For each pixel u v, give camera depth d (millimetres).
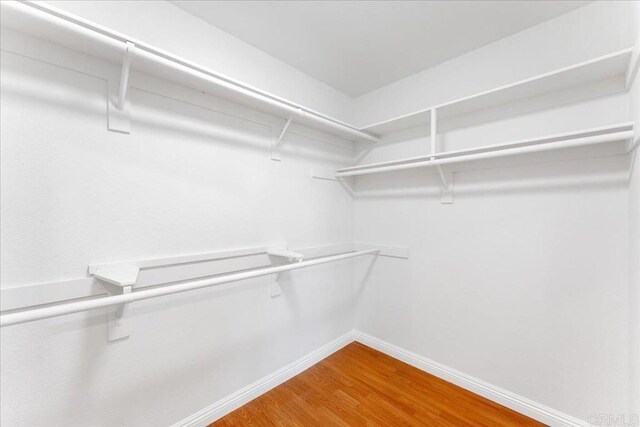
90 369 1140
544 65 1516
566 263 1450
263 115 1779
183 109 1416
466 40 1693
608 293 1327
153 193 1321
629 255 1258
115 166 1207
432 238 1993
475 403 1657
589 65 1215
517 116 1607
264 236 1803
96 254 1160
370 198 2396
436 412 1578
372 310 2379
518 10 1434
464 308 1828
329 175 2271
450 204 1898
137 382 1268
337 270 2350
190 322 1443
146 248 1301
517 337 1608
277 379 1842
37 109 1024
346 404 1646
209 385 1519
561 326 1463
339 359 2180
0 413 964
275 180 1863
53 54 1048
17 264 991
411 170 2113
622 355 1284
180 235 1415
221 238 1582
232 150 1625
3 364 968
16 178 987
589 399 1374
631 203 1219
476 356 1771
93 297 1143
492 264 1708
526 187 1576
